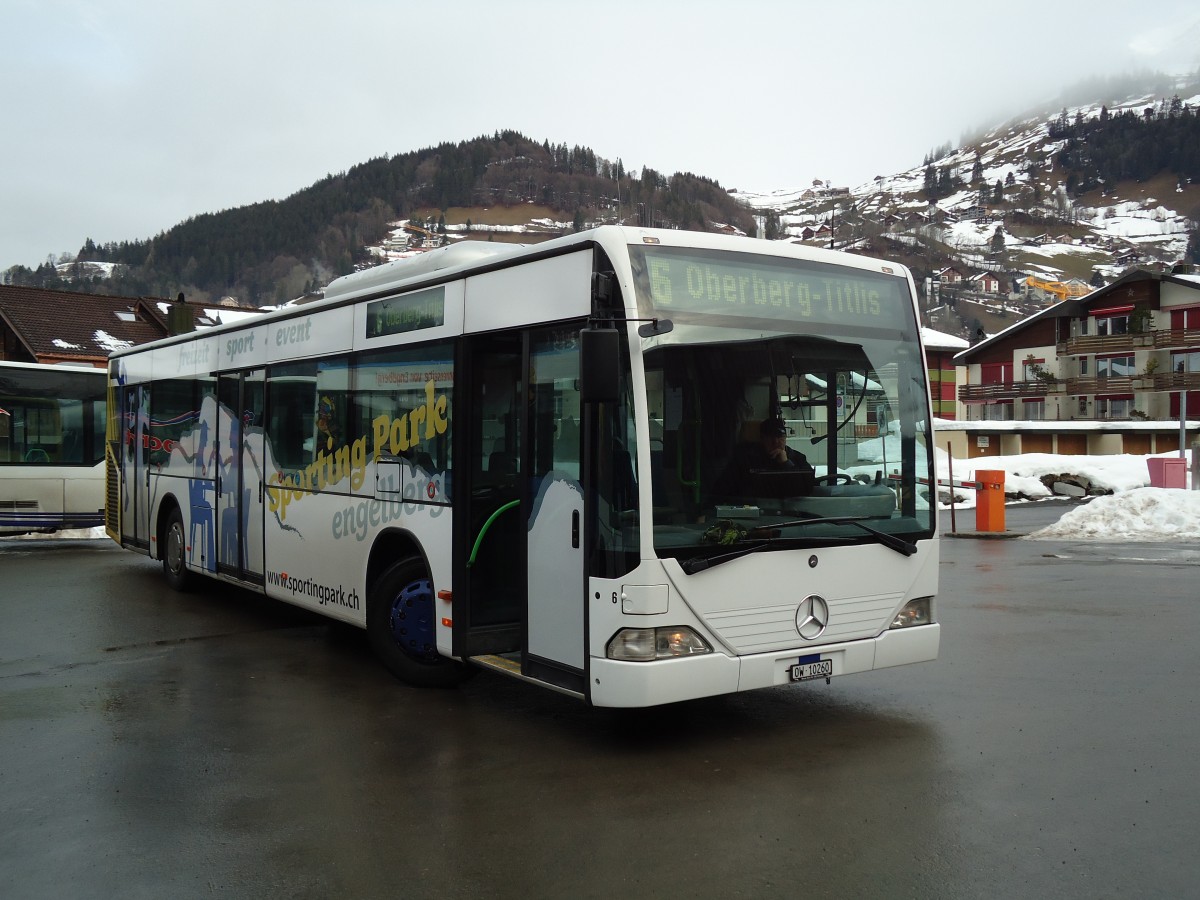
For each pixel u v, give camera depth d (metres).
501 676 8.20
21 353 53.50
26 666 8.66
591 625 5.86
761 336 6.17
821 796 5.29
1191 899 4.04
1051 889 4.15
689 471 5.84
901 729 6.47
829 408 6.39
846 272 6.58
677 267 5.95
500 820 5.05
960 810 5.04
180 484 12.01
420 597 7.74
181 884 4.39
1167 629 9.60
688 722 6.73
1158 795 5.19
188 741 6.48
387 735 6.55
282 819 5.12
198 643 9.59
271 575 9.71
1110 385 67.69
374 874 4.45
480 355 7.16
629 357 5.72
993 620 10.20
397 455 7.78
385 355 7.98
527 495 6.46
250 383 10.21
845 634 6.34
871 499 6.52
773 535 6.06
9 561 16.11
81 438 18.73
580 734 6.51
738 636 5.92
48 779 5.77
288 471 9.39
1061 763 5.73
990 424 59.94
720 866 4.45
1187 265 68.00
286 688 7.83
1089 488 30.20
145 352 13.27
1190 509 18.36
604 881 4.33
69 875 4.50
